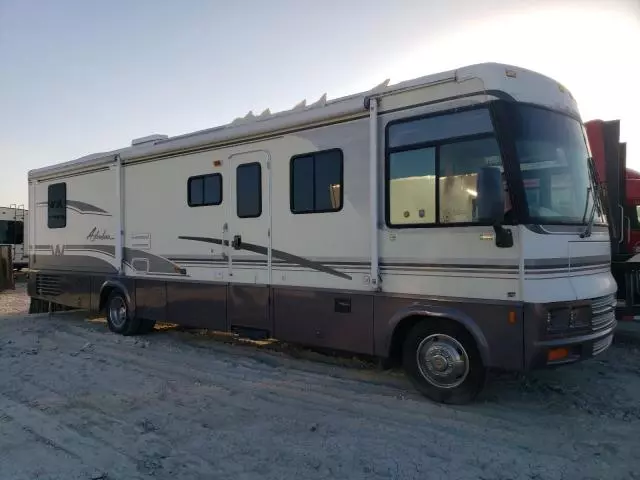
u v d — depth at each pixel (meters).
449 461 3.97
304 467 3.91
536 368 4.56
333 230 5.83
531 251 4.58
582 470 3.81
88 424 4.80
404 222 5.27
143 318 8.28
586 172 5.36
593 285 5.04
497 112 4.72
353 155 5.64
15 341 8.60
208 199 7.19
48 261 10.30
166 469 3.90
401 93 5.28
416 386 5.31
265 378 6.12
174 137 7.77
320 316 5.95
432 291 5.09
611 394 5.42
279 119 6.32
